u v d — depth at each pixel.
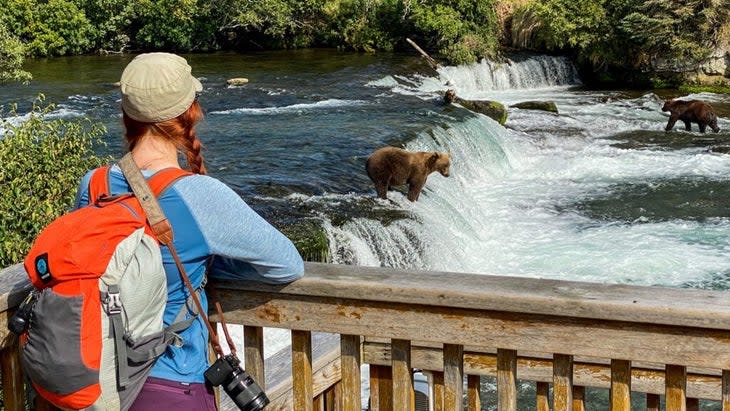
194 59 32.38
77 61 32.41
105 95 23.64
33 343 2.31
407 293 2.66
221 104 22.16
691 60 30.17
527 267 13.55
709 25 29.72
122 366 2.33
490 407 8.81
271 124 18.97
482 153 18.81
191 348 2.54
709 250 13.97
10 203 7.66
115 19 35.19
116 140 17.56
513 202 16.69
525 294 2.55
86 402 2.31
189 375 2.52
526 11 32.62
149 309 2.36
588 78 31.80
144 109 2.46
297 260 2.60
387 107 21.42
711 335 2.44
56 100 22.72
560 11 31.48
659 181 17.95
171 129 2.49
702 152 20.11
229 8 34.84
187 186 2.43
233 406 3.54
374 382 3.42
